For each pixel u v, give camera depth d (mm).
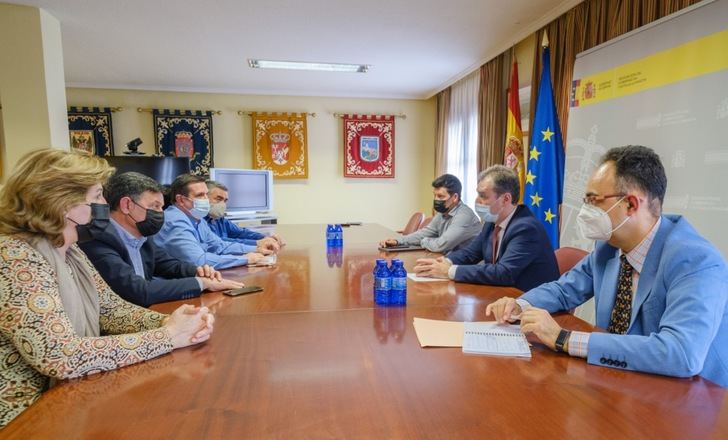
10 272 889
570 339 984
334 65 4508
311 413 741
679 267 992
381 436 670
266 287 1693
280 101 5824
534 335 1128
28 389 932
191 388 838
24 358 893
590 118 2752
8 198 961
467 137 4988
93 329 1107
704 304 908
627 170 1091
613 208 1110
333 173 6027
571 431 679
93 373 902
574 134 2885
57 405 776
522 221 1833
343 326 1213
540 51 3516
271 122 5781
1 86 3043
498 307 1255
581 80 2830
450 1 2926
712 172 1979
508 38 3699
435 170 6008
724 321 967
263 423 709
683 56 2123
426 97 6016
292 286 1710
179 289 1512
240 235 3430
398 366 940
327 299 1508
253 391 824
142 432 686
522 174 3787
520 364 949
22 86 3064
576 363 953
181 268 1839
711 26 1994
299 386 844
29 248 942
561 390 823
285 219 5969
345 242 3000
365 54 4129
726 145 1925
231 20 3252
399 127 6121
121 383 863
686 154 2102
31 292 885
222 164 5730
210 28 3416
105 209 1424
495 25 3389
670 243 1046
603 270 1263
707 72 2006
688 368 854
